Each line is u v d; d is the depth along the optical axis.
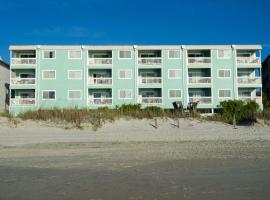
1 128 30.91
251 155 19.09
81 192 11.56
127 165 16.28
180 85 55.97
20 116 34.34
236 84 56.41
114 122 33.88
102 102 54.78
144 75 57.53
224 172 14.42
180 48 56.56
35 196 11.17
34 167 16.12
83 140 26.94
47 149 22.34
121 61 55.81
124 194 11.31
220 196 11.02
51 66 55.12
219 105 54.34
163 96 55.69
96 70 56.72
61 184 12.63
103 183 12.73
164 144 24.41
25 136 28.39
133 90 55.38
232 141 26.00
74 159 18.30
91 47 55.62
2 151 21.70
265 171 14.62
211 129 31.89
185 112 37.28
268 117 35.03
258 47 57.16
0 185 12.55
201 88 57.09
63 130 30.95
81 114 33.94
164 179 13.26
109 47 55.75
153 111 36.81
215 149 21.62
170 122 34.56
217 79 56.50
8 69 62.12
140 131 30.95
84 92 54.84
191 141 26.16
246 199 10.72
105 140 26.95
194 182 12.75
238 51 58.50
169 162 16.95
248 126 33.28
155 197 10.95
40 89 54.72
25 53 56.69
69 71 55.19
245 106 49.41
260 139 27.02
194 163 16.59
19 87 54.56
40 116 33.56
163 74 56.06
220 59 56.91
